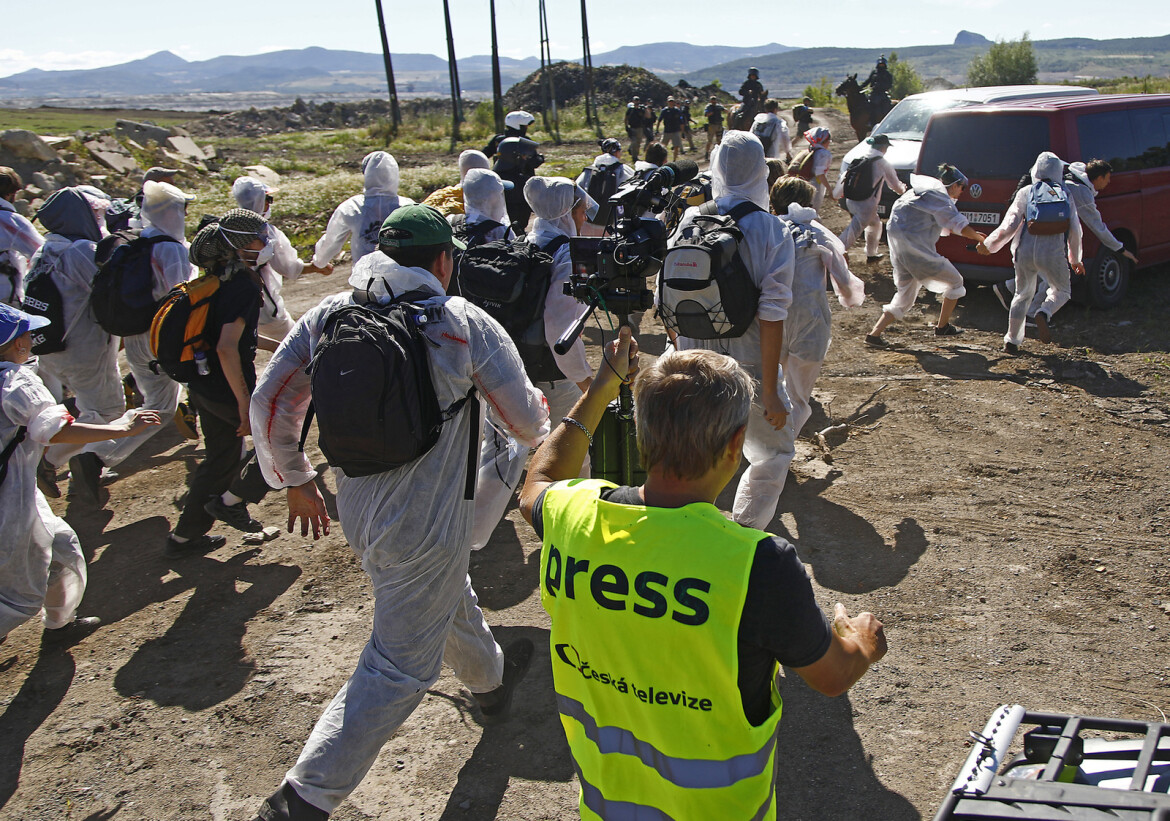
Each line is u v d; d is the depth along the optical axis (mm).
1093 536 4508
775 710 1682
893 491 5117
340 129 47406
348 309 2625
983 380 6707
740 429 1662
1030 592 4078
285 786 2568
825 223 12367
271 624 4195
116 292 5055
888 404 6359
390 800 3104
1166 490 4891
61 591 3922
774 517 4922
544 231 4727
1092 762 2299
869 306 8883
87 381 5602
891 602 4070
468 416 2766
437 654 2785
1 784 3225
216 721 3533
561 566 1733
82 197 5578
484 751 3332
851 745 3234
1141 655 3609
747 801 1652
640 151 24250
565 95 50938
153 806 3111
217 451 4703
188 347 4371
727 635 1550
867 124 20797
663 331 8328
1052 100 8898
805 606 1565
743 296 3613
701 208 3828
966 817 1883
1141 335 7547
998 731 2188
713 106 21594
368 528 2629
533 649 3869
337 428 2469
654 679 1629
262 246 4422
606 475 2613
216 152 25578
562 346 2322
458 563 2752
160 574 4684
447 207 6879
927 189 7195
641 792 1728
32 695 3729
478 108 39094
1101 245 8047
